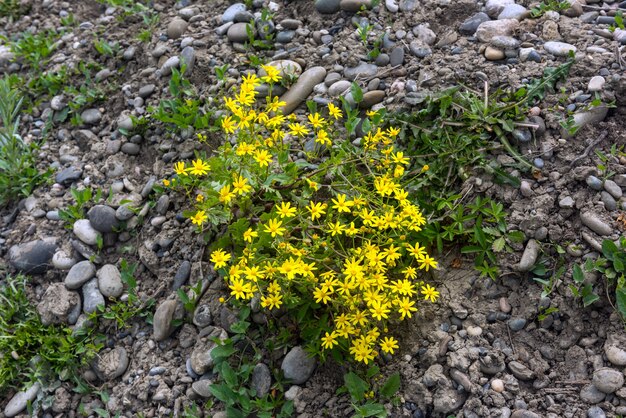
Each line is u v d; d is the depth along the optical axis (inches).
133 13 47.7
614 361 28.0
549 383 28.8
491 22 37.5
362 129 34.3
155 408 32.1
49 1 54.1
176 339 33.7
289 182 31.8
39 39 50.5
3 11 54.2
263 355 31.6
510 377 29.0
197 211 31.8
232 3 44.6
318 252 30.5
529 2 39.3
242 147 30.5
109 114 43.0
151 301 34.8
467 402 28.6
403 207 30.0
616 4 38.4
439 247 32.0
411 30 39.2
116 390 33.4
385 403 29.5
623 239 29.1
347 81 38.0
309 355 30.7
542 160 32.6
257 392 30.8
